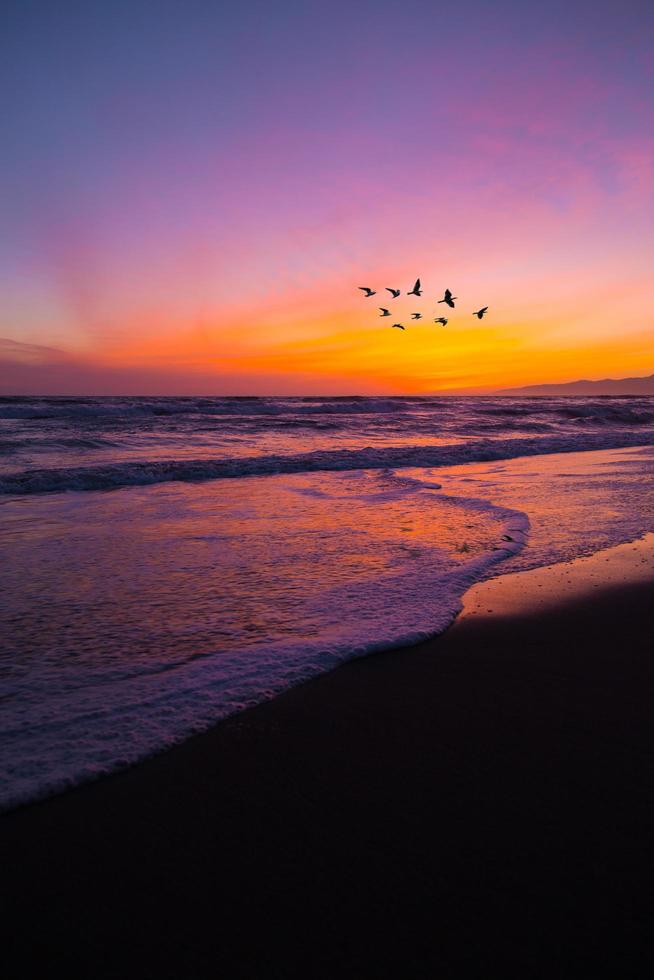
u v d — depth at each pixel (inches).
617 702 122.2
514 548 249.3
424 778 95.3
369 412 1529.3
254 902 70.4
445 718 115.3
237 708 117.8
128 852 78.7
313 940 65.2
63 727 109.3
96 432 856.3
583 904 69.6
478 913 68.5
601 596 191.3
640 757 101.6
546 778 95.2
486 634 159.6
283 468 522.9
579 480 454.9
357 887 72.5
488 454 618.5
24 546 252.8
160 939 65.4
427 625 161.6
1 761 97.7
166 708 117.0
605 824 83.9
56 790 90.8
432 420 1249.4
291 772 97.2
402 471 522.9
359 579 206.4
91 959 62.7
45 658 141.0
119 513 327.3
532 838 81.0
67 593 191.5
